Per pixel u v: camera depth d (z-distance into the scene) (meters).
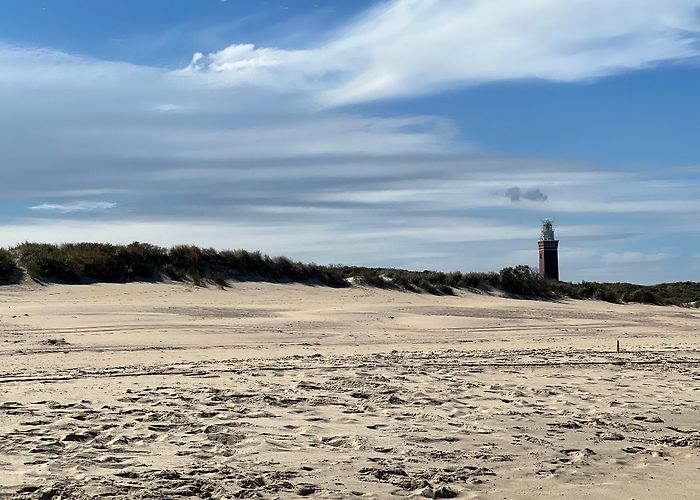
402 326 24.86
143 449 8.42
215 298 30.91
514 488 7.75
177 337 19.66
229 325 22.75
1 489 6.87
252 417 10.20
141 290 30.92
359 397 11.93
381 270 41.94
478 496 7.45
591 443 9.65
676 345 22.38
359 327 23.97
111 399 10.99
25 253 32.38
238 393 11.75
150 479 7.33
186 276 34.25
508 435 9.86
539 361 17.11
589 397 12.76
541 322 28.88
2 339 18.11
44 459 7.85
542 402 12.19
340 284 37.94
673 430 10.55
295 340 20.22
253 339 20.03
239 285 34.50
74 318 22.64
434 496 7.35
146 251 34.91
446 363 16.28
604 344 22.02
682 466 8.77
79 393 11.38
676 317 35.84
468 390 12.97
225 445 8.77
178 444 8.70
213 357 16.38
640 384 14.34
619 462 8.85
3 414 9.77
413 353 18.09
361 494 7.28
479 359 17.17
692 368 16.75
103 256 33.44
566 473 8.33
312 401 11.41
